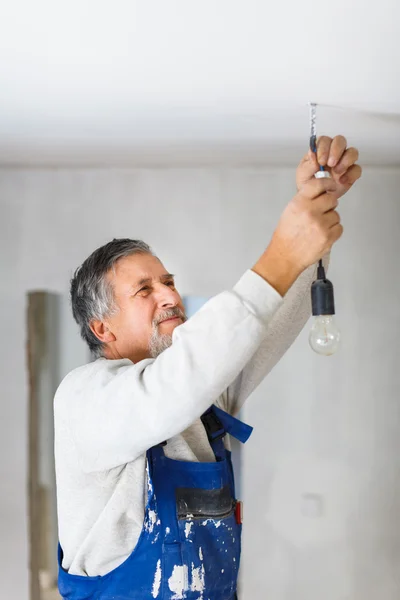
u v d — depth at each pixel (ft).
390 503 10.58
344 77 6.42
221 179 10.74
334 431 10.66
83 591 4.70
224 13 5.15
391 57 5.93
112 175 10.77
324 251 3.76
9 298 10.75
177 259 10.73
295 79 6.49
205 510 4.68
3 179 10.80
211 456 4.92
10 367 10.71
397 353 10.68
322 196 3.72
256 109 7.48
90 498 4.64
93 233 10.75
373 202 10.76
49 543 11.75
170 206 10.75
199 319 3.76
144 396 3.80
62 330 12.19
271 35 5.52
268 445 10.66
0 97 7.13
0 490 10.66
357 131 8.38
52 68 6.26
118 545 4.60
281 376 10.70
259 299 3.75
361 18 5.21
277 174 10.71
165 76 6.45
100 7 5.05
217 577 4.70
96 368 4.50
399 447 10.62
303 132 8.50
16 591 10.61
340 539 10.59
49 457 11.86
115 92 6.94
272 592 10.57
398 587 10.53
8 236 10.78
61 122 8.09
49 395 11.86
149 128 8.35
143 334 4.97
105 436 4.00
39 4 5.01
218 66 6.18
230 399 5.54
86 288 5.13
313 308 4.48
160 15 5.17
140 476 4.58
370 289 10.73
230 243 10.71
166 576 4.58
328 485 10.62
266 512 10.61
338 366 10.69
